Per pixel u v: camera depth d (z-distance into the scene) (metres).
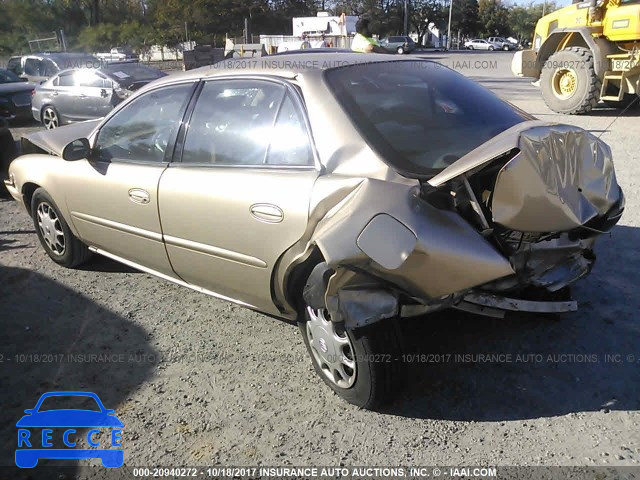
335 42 28.86
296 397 3.24
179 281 4.14
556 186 2.71
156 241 3.97
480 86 3.89
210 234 3.54
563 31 12.13
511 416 2.98
